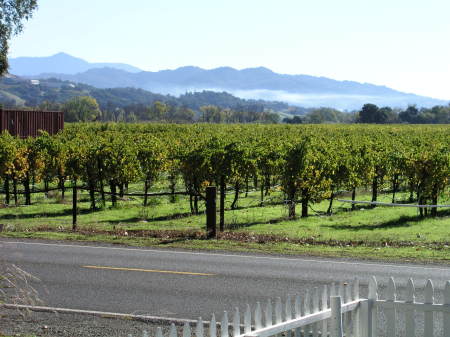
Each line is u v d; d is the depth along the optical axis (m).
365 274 11.88
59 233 17.42
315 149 24.64
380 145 30.78
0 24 38.47
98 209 24.58
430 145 30.92
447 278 11.50
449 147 28.22
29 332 8.16
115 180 25.94
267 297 10.11
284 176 22.89
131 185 33.09
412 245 15.48
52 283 11.10
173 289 10.64
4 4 38.75
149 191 29.91
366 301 6.53
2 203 25.94
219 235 16.94
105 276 11.73
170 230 18.14
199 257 13.77
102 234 17.28
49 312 9.19
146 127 69.94
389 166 25.41
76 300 9.90
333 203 26.83
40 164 25.88
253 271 12.18
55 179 27.48
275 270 12.28
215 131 58.78
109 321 8.74
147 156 26.08
